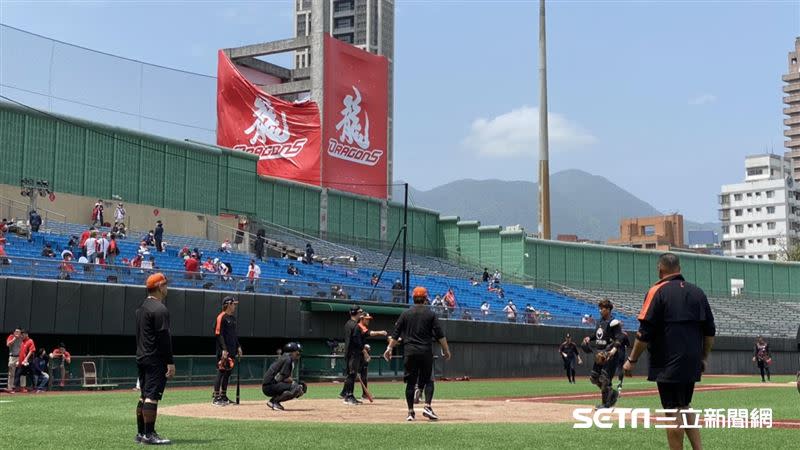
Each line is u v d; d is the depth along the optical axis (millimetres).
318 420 15195
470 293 61625
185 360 30375
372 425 14016
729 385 35625
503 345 49156
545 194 82688
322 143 63969
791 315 82125
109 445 11109
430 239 77188
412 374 15125
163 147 54875
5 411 17188
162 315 11398
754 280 86250
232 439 11867
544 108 83625
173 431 12953
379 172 68438
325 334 39531
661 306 8906
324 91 64188
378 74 68750
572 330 53812
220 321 18922
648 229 198375
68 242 41531
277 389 17531
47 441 11531
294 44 68812
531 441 11664
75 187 49500
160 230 44750
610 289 80125
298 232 62781
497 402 20984
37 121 47781
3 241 32938
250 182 60344
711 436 12406
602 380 17344
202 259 45406
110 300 32438
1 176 45750
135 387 29797
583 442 11570
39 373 27156
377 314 41438
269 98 64625
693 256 83812
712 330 8984
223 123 65438
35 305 30375
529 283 74562
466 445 11195
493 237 76125
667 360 8859
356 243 68625
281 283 38594
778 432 13023
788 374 66562
